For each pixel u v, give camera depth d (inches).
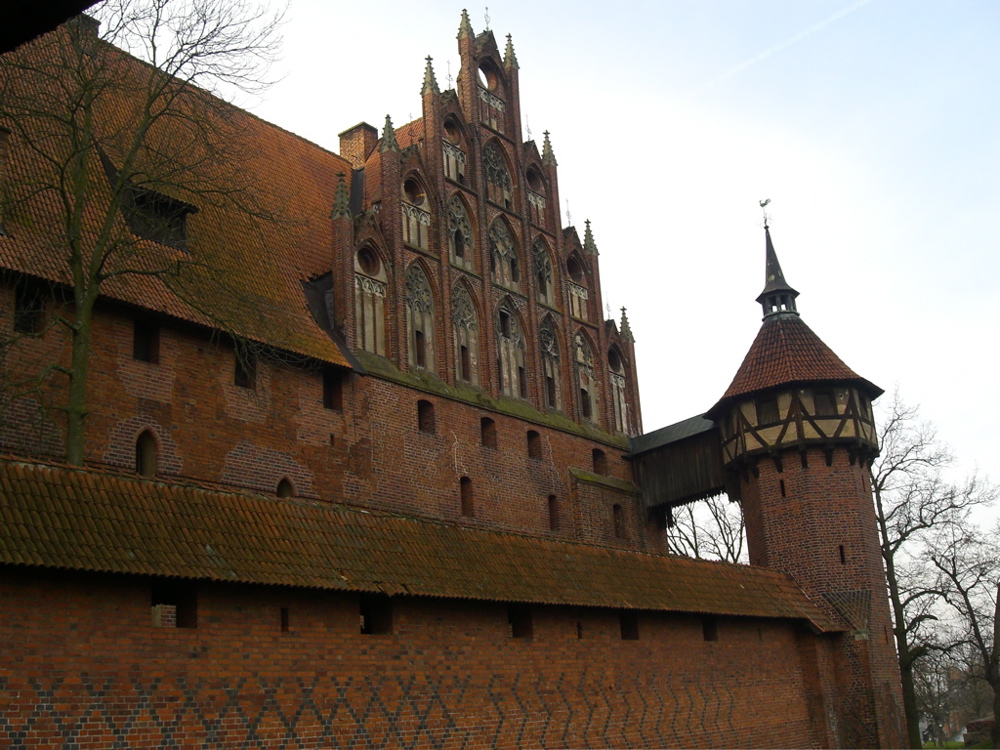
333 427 1332.4
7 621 680.4
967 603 2062.0
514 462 1593.3
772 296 1802.4
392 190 1551.4
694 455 1793.8
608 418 1845.5
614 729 1147.9
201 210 1349.7
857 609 1560.0
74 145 977.5
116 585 748.0
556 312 1804.9
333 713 869.8
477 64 1803.6
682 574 1354.6
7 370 993.5
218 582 802.8
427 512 1419.8
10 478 732.0
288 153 1699.1
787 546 1622.8
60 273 1051.3
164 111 1042.7
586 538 1664.6
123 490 799.1
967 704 4271.7
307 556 888.3
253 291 1326.3
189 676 775.7
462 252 1657.2
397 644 945.5
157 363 1146.7
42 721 682.8
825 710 1480.1
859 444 1649.9
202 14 1018.1
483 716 1004.6
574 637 1141.7
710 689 1309.1
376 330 1469.0
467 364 1599.4
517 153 1818.4
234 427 1208.2
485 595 1011.3
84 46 1031.6
